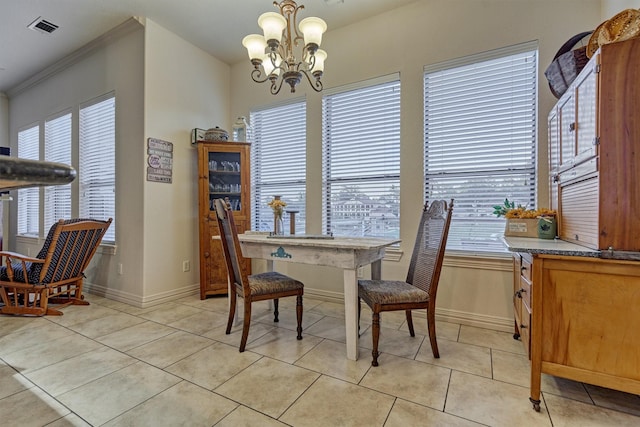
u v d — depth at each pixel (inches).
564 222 76.2
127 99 129.7
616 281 54.6
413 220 114.0
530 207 97.4
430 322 80.2
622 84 53.7
